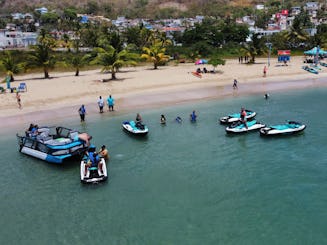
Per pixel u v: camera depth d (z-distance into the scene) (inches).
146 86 1894.7
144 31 3966.5
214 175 845.2
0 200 758.5
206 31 4106.8
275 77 2153.1
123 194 765.9
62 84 1971.0
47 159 939.3
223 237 608.1
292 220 652.7
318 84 1961.1
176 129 1209.4
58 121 1312.7
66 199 754.2
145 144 1064.8
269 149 1003.3
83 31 4697.3
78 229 646.5
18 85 1975.9
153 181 821.9
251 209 692.1
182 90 1813.5
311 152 972.6
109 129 1217.4
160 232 627.5
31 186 820.6
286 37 3917.3
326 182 794.8
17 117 1359.5
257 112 1407.5
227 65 2748.5
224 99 1638.8
